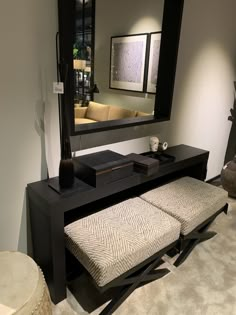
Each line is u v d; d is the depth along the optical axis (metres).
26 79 1.39
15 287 1.11
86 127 1.68
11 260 1.27
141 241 1.42
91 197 1.52
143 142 2.21
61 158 1.48
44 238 1.48
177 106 2.38
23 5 1.27
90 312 1.48
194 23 2.17
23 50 1.33
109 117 1.83
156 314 1.47
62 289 1.55
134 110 1.95
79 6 1.42
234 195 2.91
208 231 2.19
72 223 1.54
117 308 1.50
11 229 1.58
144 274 1.56
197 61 2.37
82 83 1.59
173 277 1.75
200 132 2.78
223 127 3.12
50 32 1.40
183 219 1.67
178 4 1.86
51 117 1.55
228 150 3.40
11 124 1.40
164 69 2.00
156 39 1.87
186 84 2.36
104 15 1.56
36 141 1.53
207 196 1.94
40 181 1.60
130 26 1.72
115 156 1.75
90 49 1.56
